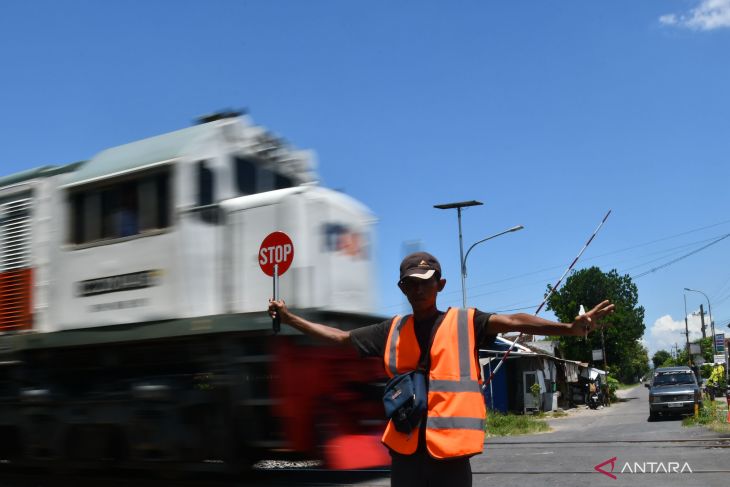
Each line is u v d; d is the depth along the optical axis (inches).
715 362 1771.7
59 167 399.2
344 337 153.9
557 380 1706.4
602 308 131.0
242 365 320.5
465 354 138.9
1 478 390.3
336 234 366.0
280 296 335.3
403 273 145.4
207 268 348.8
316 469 400.8
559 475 368.8
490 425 851.4
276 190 370.0
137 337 345.4
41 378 385.7
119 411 347.9
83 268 373.4
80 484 362.6
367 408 347.3
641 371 5017.2
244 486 336.5
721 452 452.1
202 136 355.9
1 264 407.8
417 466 138.9
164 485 340.5
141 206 356.5
